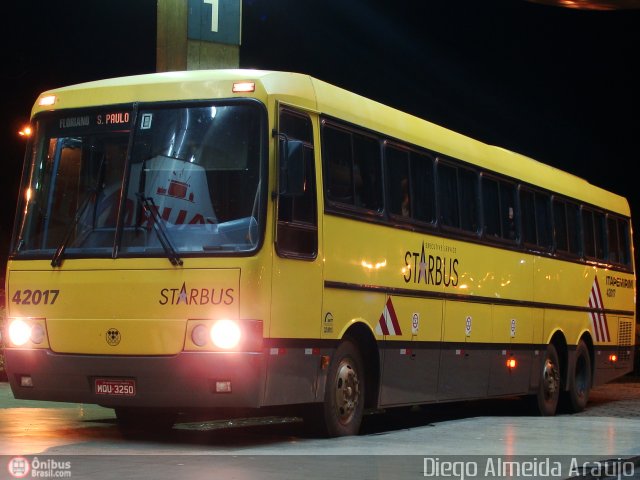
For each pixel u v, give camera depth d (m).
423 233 12.82
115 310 9.83
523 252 15.79
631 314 20.33
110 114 10.34
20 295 10.27
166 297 9.68
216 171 9.91
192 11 14.46
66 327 10.00
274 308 9.74
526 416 16.00
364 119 11.72
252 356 9.46
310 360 10.36
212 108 10.07
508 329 15.19
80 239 10.11
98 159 10.27
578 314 17.73
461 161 14.10
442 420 14.86
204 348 9.52
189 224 9.82
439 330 13.16
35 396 10.22
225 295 9.54
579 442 11.28
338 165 11.09
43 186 10.48
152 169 10.05
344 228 11.07
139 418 11.83
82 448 9.61
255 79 10.03
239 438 10.82
